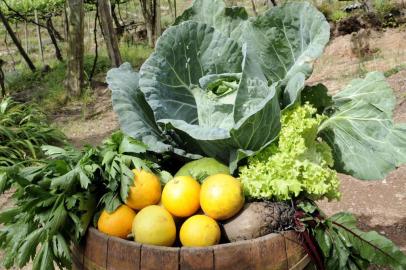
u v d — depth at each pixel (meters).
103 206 2.09
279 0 13.65
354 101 2.62
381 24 10.90
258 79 2.23
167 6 20.02
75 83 9.75
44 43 17.84
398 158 2.41
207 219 1.97
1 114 7.77
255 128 2.13
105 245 1.94
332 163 2.41
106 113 8.82
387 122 2.47
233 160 2.20
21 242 2.07
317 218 2.06
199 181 2.16
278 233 1.93
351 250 2.14
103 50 14.68
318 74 8.65
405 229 4.04
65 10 13.45
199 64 2.50
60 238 2.07
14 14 14.08
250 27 2.67
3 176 2.21
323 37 2.54
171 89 2.46
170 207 2.03
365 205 4.48
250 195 2.09
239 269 1.84
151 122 2.49
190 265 1.81
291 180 2.06
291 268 1.95
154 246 1.84
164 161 2.50
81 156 2.25
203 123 2.34
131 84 2.54
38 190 2.04
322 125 2.58
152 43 14.57
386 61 8.61
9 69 14.61
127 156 2.12
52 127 7.71
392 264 2.06
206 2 2.79
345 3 13.01
